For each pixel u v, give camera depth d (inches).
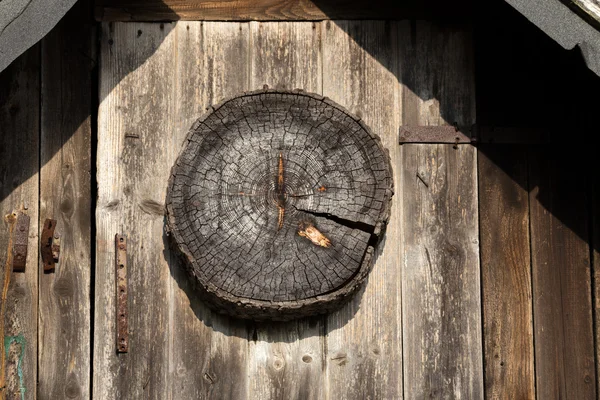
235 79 97.6
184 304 94.6
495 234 97.2
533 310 96.6
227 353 94.2
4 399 93.2
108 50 97.6
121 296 94.1
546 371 95.9
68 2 89.5
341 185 93.8
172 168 94.1
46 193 95.9
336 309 94.7
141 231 95.2
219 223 92.9
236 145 94.0
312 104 95.0
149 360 93.9
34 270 94.8
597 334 96.6
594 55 89.0
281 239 92.9
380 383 94.5
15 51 88.4
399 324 95.3
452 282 96.0
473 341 95.5
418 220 96.7
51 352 94.0
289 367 94.3
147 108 96.8
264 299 92.0
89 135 97.1
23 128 96.5
